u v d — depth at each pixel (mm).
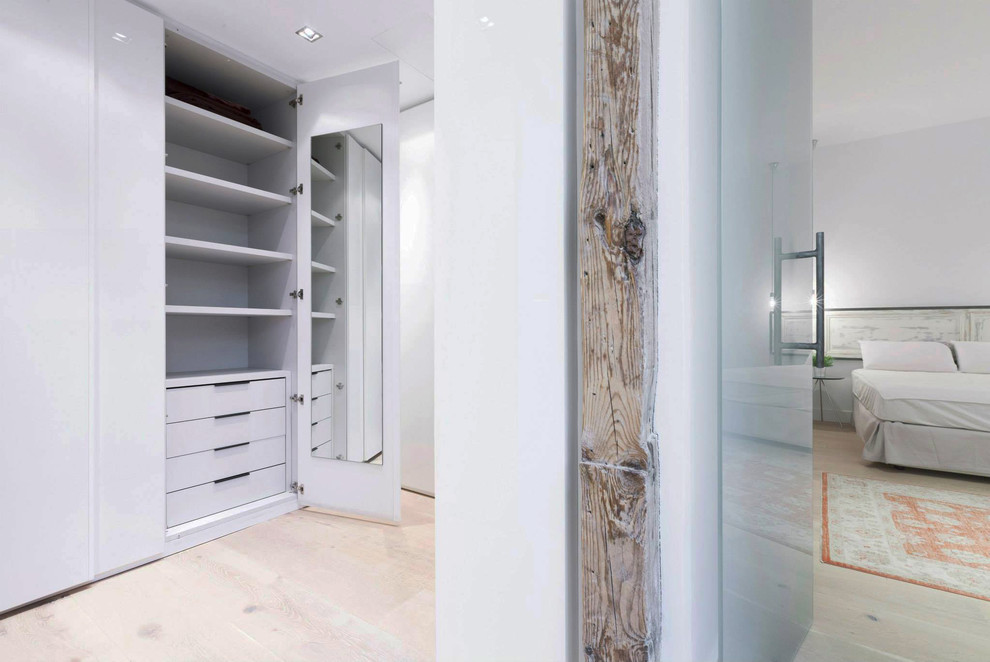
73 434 1761
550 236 698
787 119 716
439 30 805
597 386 643
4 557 1595
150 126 1995
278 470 2568
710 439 800
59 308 1733
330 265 2520
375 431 2383
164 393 2029
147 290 1978
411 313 2916
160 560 1976
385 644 1414
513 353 729
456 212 783
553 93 695
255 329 2834
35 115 1683
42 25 1699
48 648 1407
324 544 2129
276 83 2582
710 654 801
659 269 683
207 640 1438
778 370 729
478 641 765
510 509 731
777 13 724
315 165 2555
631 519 619
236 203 2607
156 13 2051
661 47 674
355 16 2094
